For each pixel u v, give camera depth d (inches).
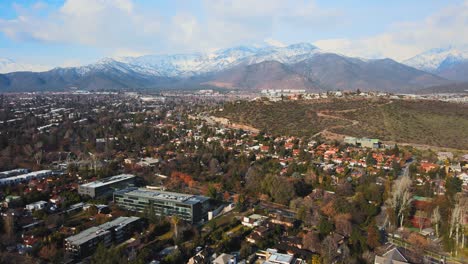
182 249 5319.9
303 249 5452.8
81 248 5196.9
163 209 6899.6
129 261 4857.3
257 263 5137.8
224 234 5925.2
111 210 6948.8
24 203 7071.9
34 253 5177.2
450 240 5708.7
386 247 5546.3
